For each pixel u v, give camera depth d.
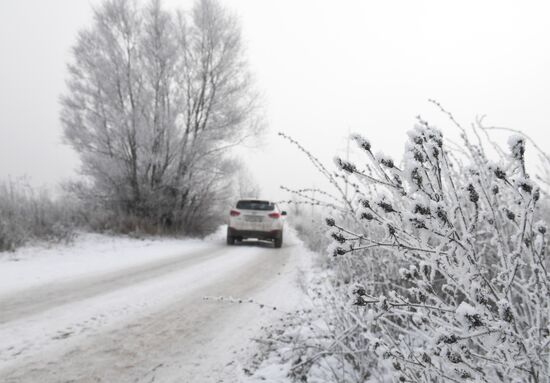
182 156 13.27
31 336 2.92
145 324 3.37
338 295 2.23
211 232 16.25
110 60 12.34
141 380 2.26
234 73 14.50
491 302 1.39
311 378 2.11
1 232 7.34
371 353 1.70
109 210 12.63
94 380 2.23
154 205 13.08
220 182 15.14
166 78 13.01
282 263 7.92
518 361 0.97
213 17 14.25
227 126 14.03
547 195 1.11
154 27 13.04
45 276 5.44
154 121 12.74
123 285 5.05
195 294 4.69
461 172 1.35
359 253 2.41
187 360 2.59
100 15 12.41
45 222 9.27
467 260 1.00
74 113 12.07
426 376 1.18
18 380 2.18
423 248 1.00
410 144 1.01
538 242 1.08
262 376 2.29
